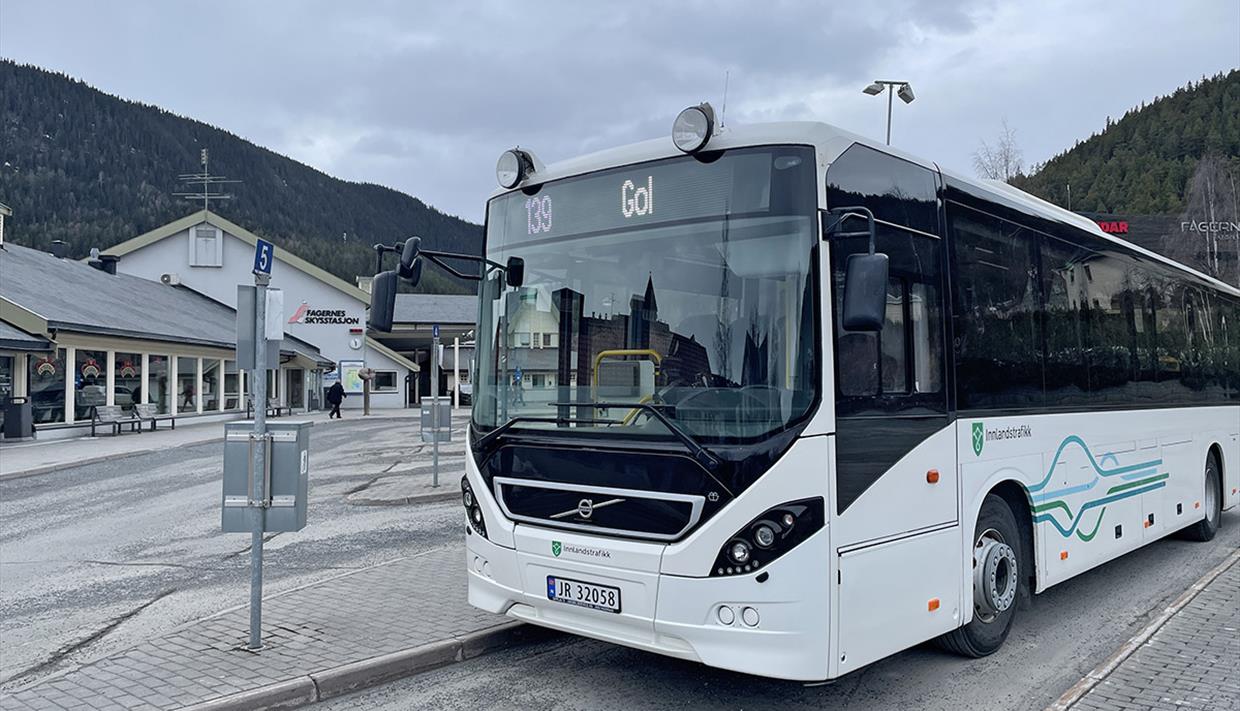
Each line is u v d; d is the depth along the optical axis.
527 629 6.38
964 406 5.52
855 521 4.56
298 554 9.44
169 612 7.18
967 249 5.75
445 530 10.62
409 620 6.46
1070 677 5.57
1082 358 7.21
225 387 36.94
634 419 4.72
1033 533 6.34
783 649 4.29
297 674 5.33
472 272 5.91
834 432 4.45
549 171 5.55
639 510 4.65
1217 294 10.83
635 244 5.02
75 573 8.70
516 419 5.23
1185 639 6.11
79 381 26.33
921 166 5.43
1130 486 7.94
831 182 4.62
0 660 5.98
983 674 5.62
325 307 50.28
